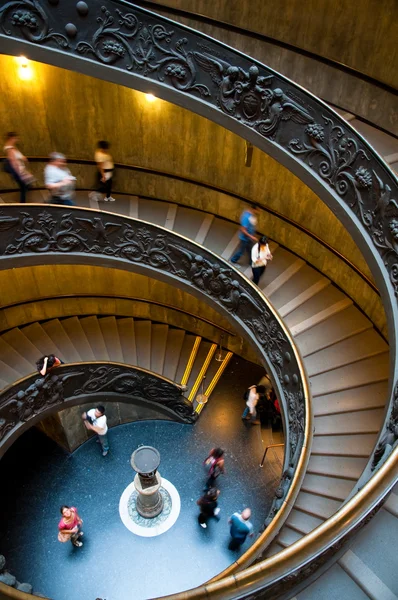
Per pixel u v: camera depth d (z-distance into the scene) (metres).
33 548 11.11
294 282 10.48
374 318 9.48
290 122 7.67
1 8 7.64
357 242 7.18
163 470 12.41
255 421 13.23
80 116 11.09
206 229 11.67
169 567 10.66
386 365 8.93
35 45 8.05
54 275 13.03
